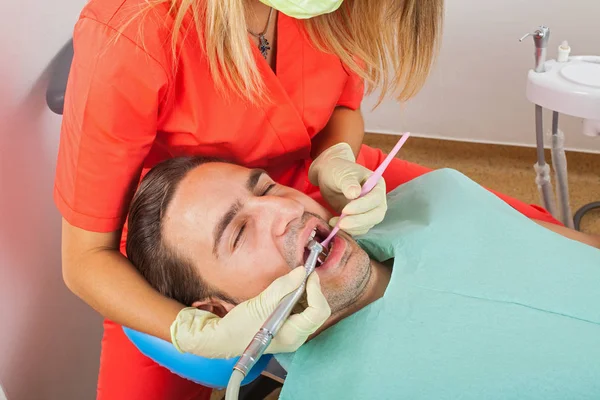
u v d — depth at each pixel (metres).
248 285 0.96
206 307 0.99
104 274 0.99
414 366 0.92
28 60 1.27
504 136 2.44
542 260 1.04
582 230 2.12
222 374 0.96
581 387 0.87
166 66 0.98
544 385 0.87
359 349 0.95
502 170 2.44
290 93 1.20
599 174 2.36
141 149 1.01
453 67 2.33
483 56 2.28
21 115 1.27
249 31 1.13
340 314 1.03
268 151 1.20
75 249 1.02
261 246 0.96
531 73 1.57
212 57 1.01
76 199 0.99
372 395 0.91
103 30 0.94
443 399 0.88
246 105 1.10
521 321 0.95
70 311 1.48
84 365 1.55
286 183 1.35
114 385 1.26
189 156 1.04
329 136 1.37
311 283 0.88
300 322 0.86
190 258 0.97
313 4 0.95
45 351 1.37
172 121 1.08
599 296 0.98
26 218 1.29
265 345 0.79
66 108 0.97
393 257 1.11
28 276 1.30
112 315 0.99
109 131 0.95
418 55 1.23
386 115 2.55
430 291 1.00
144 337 0.98
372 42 1.23
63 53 1.35
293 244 0.97
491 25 2.20
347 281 1.00
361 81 1.38
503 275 1.02
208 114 1.09
